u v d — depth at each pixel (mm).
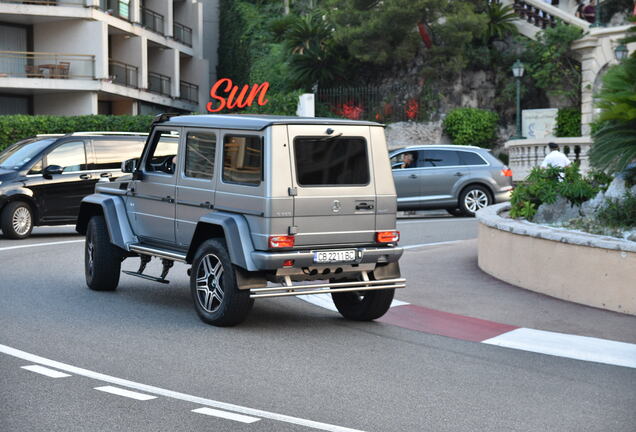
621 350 7281
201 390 5758
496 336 7832
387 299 8258
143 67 42625
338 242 7805
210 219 7836
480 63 34594
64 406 5316
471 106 34469
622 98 10617
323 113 34781
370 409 5391
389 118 34344
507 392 5902
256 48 42500
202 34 51656
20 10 37062
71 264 12188
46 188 15828
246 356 6797
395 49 33531
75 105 39000
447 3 32688
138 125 33531
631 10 34188
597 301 9172
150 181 8969
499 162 20922
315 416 5211
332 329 8047
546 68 32719
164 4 46312
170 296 9680
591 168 12523
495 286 10539
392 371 6430
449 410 5410
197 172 8336
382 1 33312
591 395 5871
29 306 8797
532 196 12312
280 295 7535
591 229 10391
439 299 9672
